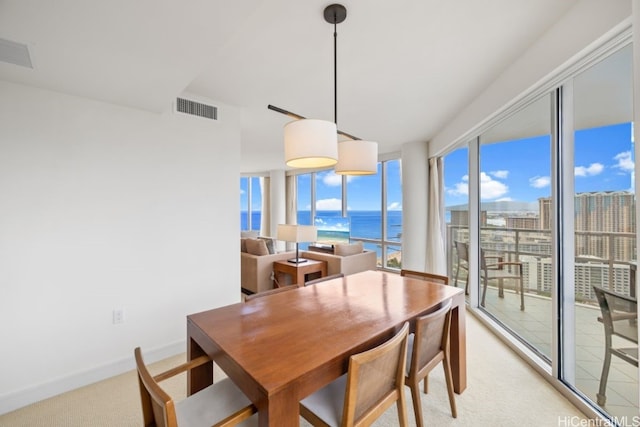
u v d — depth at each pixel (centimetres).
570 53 165
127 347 233
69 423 175
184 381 219
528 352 244
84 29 138
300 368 107
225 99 284
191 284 268
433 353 167
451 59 218
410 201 479
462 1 157
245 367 108
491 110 259
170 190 255
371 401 122
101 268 222
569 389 193
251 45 195
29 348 194
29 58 161
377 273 268
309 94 277
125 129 232
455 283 414
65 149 207
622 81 157
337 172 212
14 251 189
